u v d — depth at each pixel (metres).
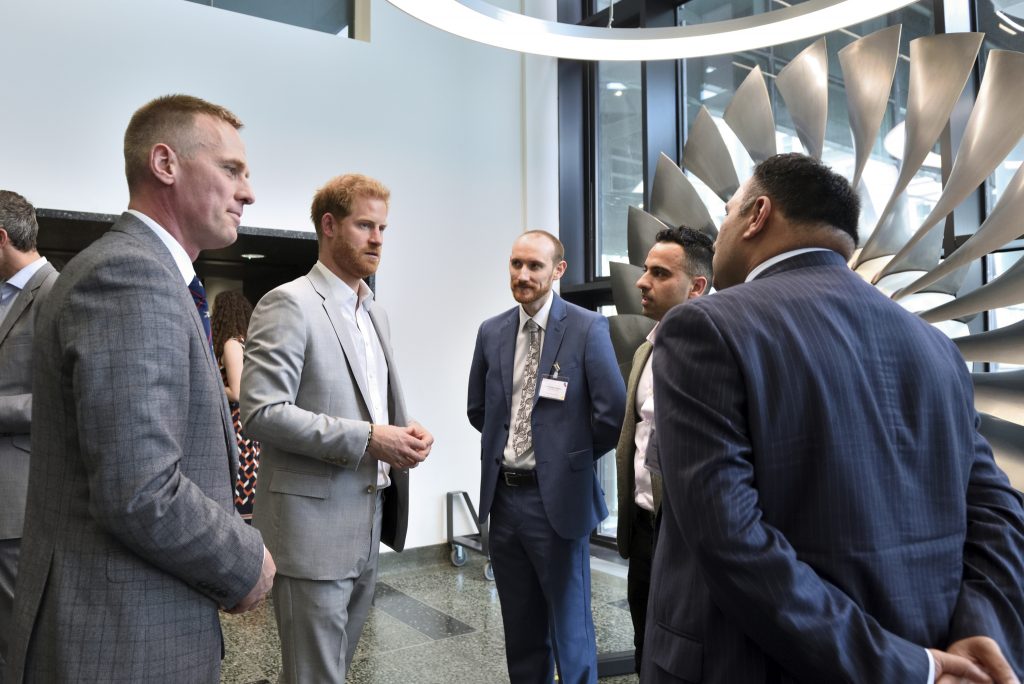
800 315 0.98
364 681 2.67
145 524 0.98
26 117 3.39
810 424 0.93
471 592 3.81
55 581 1.02
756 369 0.94
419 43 4.46
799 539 0.93
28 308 2.22
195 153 1.18
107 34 3.57
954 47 1.99
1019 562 1.00
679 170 2.76
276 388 1.70
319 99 4.11
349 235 1.86
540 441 2.27
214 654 1.12
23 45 3.39
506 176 4.76
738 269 1.15
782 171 1.10
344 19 4.30
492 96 4.72
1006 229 1.85
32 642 1.04
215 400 1.15
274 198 3.96
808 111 2.31
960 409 1.04
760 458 0.93
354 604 1.88
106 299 1.01
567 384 2.28
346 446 1.69
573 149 4.98
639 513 2.20
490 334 2.51
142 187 1.18
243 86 3.90
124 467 0.97
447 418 4.48
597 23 4.69
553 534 2.25
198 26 3.79
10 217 2.23
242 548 1.10
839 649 0.84
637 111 4.65
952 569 0.98
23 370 2.18
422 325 4.41
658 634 1.06
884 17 3.44
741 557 0.87
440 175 4.51
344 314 1.89
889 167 3.34
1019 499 1.09
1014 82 1.88
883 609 0.91
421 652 2.96
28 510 1.11
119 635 1.01
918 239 1.99
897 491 0.95
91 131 3.53
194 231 1.21
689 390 0.96
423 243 4.44
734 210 1.15
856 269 2.22
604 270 4.90
